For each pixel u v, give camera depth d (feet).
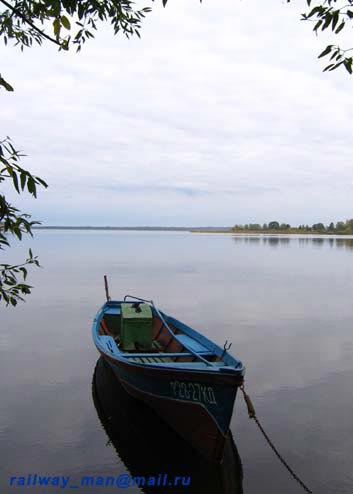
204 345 29.86
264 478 21.22
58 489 20.21
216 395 21.13
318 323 56.08
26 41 12.68
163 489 20.34
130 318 31.81
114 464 22.43
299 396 31.14
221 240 431.02
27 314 61.21
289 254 205.57
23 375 35.14
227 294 81.20
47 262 149.89
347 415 28.07
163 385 23.40
